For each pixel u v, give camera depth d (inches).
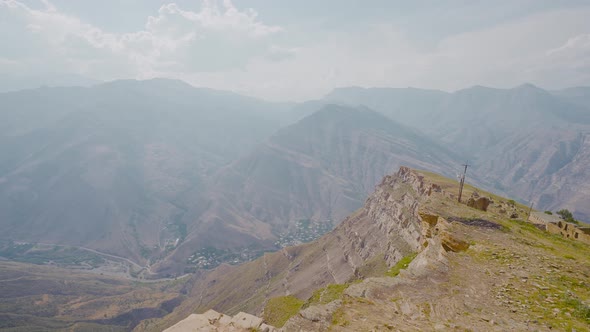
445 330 480.7
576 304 569.3
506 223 1145.4
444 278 684.1
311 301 1091.3
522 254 830.5
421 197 4146.2
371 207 6786.4
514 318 530.6
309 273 6456.7
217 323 507.8
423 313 534.6
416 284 648.4
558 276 703.7
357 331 461.4
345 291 602.9
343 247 6491.1
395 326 482.3
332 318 497.0
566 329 496.1
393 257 3651.6
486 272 719.7
